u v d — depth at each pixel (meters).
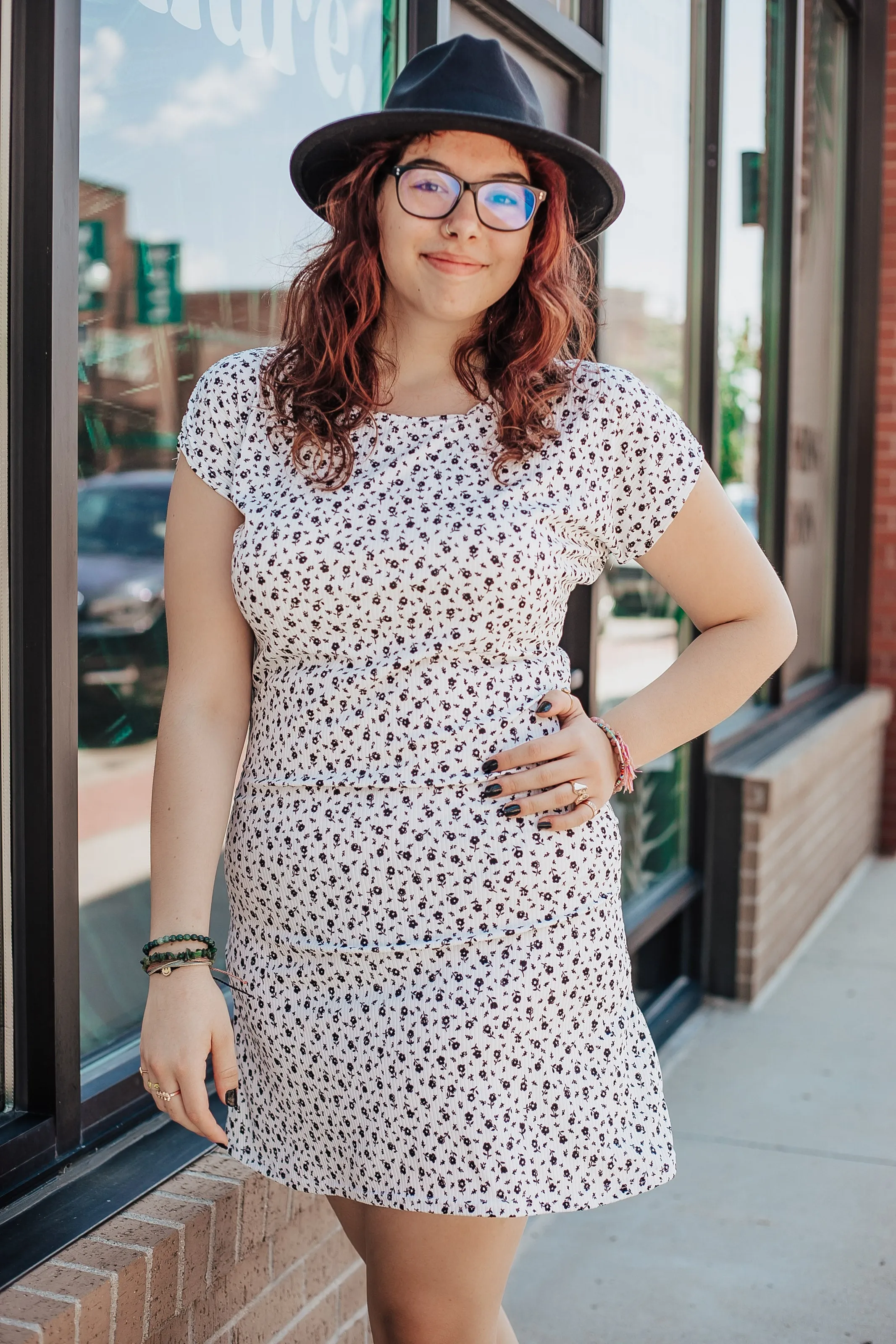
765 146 5.06
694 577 1.58
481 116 1.37
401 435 1.46
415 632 1.41
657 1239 2.94
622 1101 1.52
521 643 1.46
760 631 1.59
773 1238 2.93
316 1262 2.18
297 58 2.58
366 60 2.79
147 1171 1.94
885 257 6.48
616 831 1.57
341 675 1.42
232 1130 1.62
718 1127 3.47
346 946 1.44
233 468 1.49
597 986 1.50
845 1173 3.22
